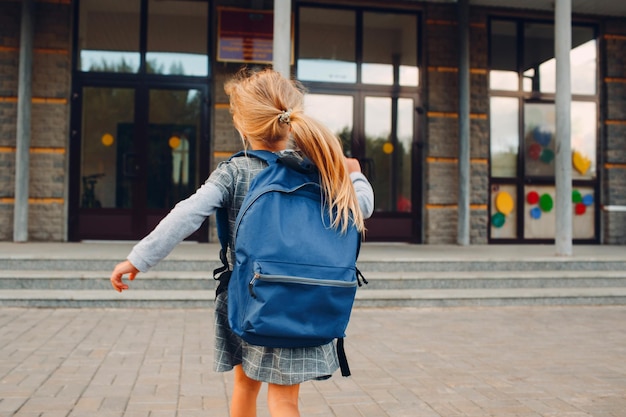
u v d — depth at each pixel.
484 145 9.86
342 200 1.69
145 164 9.13
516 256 7.48
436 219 9.72
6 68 8.75
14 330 4.83
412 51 9.84
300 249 1.60
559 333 5.14
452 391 3.48
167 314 5.65
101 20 9.10
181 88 9.20
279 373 1.66
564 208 7.64
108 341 4.53
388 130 9.75
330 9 9.66
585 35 10.31
